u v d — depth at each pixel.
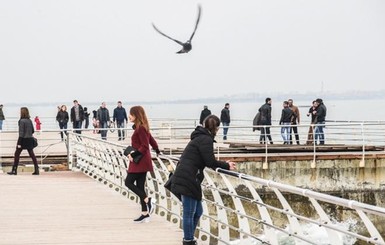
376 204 24.09
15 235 11.45
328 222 6.27
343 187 23.89
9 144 31.41
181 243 10.62
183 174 8.86
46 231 11.80
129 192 15.98
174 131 36.00
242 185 22.58
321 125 24.47
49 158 25.38
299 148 25.17
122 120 33.44
